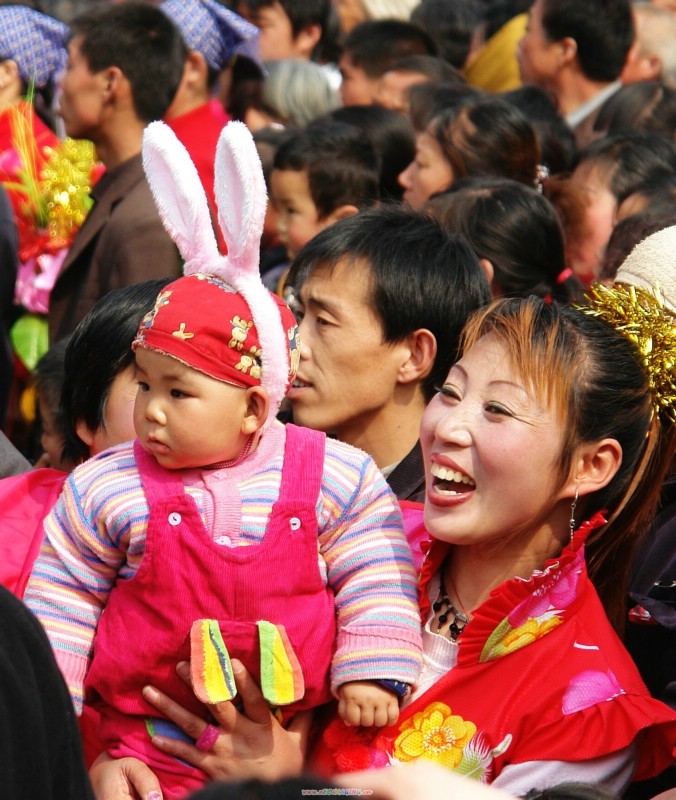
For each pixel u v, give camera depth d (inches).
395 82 853.8
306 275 394.9
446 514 304.3
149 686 308.5
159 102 666.8
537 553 313.1
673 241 367.2
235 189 306.7
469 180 506.0
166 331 303.9
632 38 880.3
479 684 301.0
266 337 308.8
